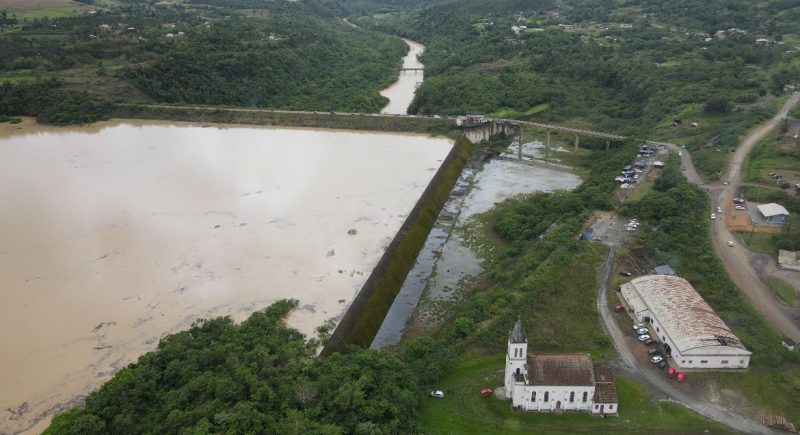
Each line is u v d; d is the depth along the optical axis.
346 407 79.88
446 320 117.06
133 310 113.06
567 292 114.50
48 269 127.50
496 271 130.75
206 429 72.00
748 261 121.19
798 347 95.12
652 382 89.88
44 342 103.12
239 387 82.06
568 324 104.81
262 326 103.50
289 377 86.12
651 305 103.50
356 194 172.12
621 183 169.00
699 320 96.62
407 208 162.50
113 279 123.88
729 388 88.06
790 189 149.75
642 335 100.06
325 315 112.56
